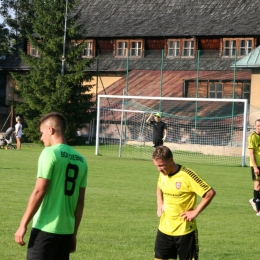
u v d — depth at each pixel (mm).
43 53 56188
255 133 18938
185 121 51031
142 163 36781
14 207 18094
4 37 84062
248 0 65812
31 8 83500
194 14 66562
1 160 34969
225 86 55875
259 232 15711
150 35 65188
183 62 62906
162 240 9938
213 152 47000
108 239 14062
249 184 27141
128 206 19203
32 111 56219
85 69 62656
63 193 8367
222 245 13953
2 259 11898
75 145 54188
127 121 54156
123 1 71438
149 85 58688
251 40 61281
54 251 8344
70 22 56812
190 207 9844
